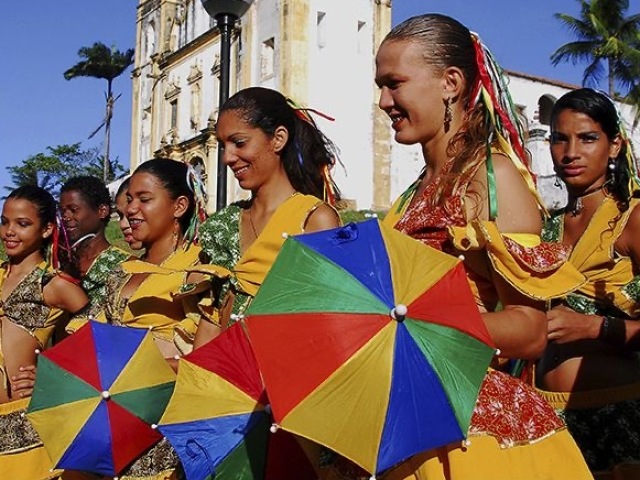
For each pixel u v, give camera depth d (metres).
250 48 29.42
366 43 29.78
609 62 30.27
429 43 2.35
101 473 3.50
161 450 3.57
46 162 47.69
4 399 4.15
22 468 4.03
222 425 2.67
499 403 2.13
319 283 2.04
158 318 3.89
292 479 2.71
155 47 35.84
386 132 29.81
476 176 2.27
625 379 3.22
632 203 3.32
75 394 3.49
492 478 2.03
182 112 33.25
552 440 2.14
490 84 2.38
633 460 3.17
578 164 3.43
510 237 2.17
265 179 3.25
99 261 4.90
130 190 4.17
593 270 3.32
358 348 1.96
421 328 1.98
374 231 2.11
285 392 1.96
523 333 2.12
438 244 2.30
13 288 4.34
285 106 3.33
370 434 1.94
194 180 4.24
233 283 3.15
